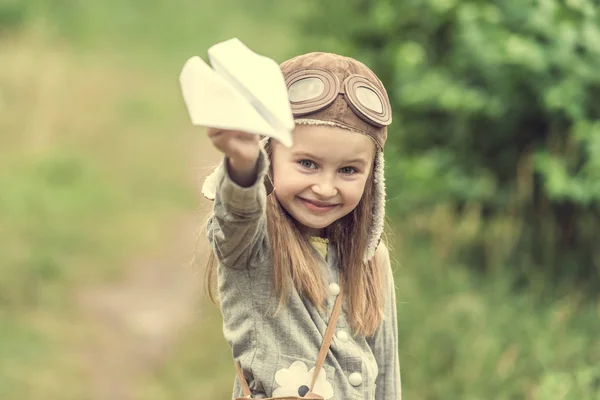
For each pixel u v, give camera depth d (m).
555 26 5.54
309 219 2.53
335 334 2.64
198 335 6.74
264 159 2.30
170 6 19.81
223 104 2.15
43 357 6.37
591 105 5.57
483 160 6.11
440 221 6.48
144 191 10.23
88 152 11.28
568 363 5.04
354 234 2.68
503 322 5.42
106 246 8.48
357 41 7.02
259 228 2.46
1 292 7.12
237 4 20.31
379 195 2.65
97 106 13.40
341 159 2.48
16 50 15.24
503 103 5.75
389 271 2.89
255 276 2.57
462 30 5.85
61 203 9.25
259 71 2.25
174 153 11.74
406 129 6.38
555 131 5.74
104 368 6.34
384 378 2.88
